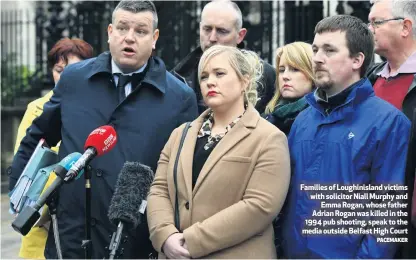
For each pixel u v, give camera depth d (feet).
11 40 43.06
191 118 16.05
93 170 15.31
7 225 30.96
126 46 15.55
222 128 14.06
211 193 13.55
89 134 15.44
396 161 13.39
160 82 15.83
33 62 42.93
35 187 15.33
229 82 13.84
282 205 13.69
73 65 16.38
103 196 15.23
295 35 33.40
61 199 15.40
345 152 13.51
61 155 15.62
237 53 14.03
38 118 16.40
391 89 16.16
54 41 42.27
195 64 19.93
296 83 15.94
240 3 34.32
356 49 13.89
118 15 15.66
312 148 13.85
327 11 32.12
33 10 42.68
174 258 13.42
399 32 15.98
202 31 19.34
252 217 13.25
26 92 42.98
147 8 15.74
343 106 13.71
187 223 13.65
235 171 13.53
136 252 15.25
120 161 15.33
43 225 17.17
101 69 15.89
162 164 14.42
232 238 13.25
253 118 13.88
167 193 14.19
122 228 13.65
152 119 15.58
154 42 16.14
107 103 15.75
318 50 13.99
